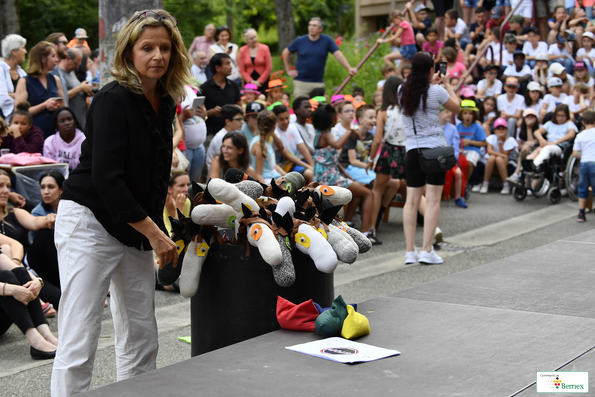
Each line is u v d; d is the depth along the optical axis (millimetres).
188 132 7434
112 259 2764
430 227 6469
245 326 3033
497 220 8727
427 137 6145
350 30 26375
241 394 2252
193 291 3057
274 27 25562
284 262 2934
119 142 2590
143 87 2662
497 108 11477
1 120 6340
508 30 13852
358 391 2281
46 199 5188
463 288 3818
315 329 2881
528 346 2785
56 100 7020
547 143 10188
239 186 3221
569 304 3473
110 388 2309
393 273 6176
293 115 8898
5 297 4062
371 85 14227
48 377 3752
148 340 2975
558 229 8242
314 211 3180
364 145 9148
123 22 5277
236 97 8523
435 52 12242
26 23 19406
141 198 2740
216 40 11328
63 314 2740
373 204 7324
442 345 2793
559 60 12945
